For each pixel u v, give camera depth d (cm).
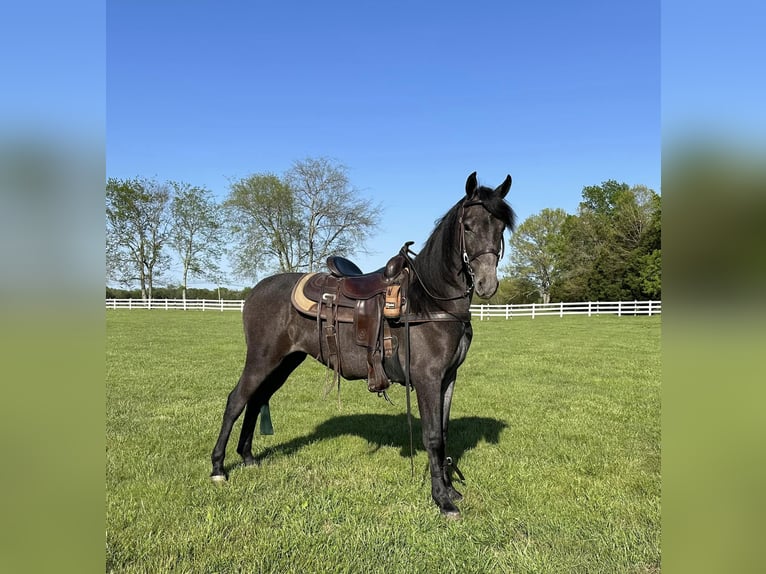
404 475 420
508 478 414
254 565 281
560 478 414
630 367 1044
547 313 2880
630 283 3609
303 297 400
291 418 629
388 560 290
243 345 1415
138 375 932
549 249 4478
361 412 670
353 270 441
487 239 326
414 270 365
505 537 317
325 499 371
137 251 3638
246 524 329
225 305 3341
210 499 369
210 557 289
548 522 335
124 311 3155
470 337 371
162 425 582
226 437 409
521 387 832
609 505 360
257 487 394
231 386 838
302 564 285
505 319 2616
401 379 373
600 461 455
